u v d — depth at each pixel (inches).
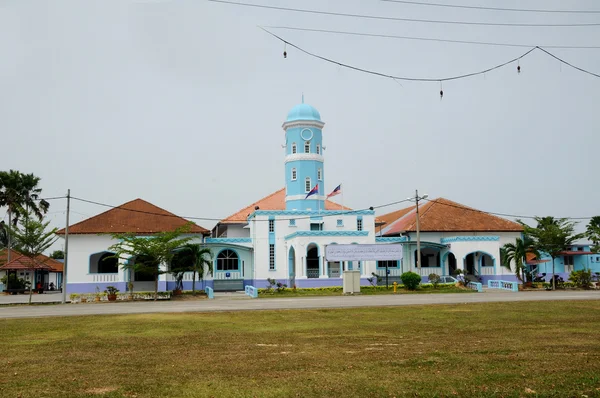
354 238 2017.7
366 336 661.9
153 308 1173.1
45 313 1072.2
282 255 2130.9
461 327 745.0
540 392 363.9
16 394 371.9
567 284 1913.1
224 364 476.7
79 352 555.2
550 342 589.0
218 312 1038.4
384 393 364.5
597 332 675.4
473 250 2054.6
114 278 1932.8
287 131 2300.7
